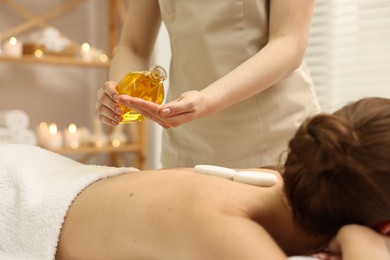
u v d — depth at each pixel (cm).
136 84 108
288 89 138
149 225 82
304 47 125
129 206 88
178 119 104
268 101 136
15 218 102
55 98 291
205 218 76
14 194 105
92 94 302
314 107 143
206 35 137
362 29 230
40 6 286
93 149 264
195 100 105
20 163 110
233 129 138
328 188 76
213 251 72
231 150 140
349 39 234
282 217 86
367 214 78
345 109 81
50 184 105
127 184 94
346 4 229
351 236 75
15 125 245
